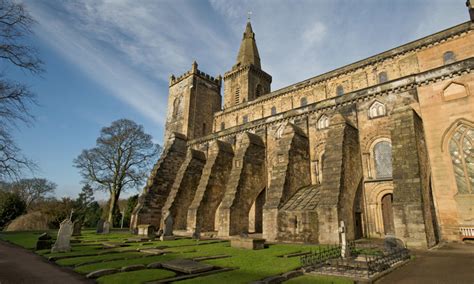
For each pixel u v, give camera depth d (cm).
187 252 1622
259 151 3198
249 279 948
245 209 2831
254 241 1742
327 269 1125
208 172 3212
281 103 4150
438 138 2128
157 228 3562
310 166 2862
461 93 2092
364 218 2308
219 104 5569
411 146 1892
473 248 1605
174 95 5500
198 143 4178
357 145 2509
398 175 1873
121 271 1104
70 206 4644
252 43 5716
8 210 4728
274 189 2477
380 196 2311
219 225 2722
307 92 3869
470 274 991
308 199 2308
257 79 5338
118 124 4862
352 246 1589
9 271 1128
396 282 931
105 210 5431
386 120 2427
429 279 949
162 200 3738
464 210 1903
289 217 2227
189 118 4931
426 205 1814
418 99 2298
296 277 1011
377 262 1091
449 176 2020
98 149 4669
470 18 2702
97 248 1812
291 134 2762
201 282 909
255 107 4491
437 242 1861
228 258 1400
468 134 2003
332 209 1967
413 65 2972
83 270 1111
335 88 3594
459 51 2714
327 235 1950
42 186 7106
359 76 3391
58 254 1533
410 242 1684
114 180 4644
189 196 3488
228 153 3478
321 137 2852
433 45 2886
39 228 4369
